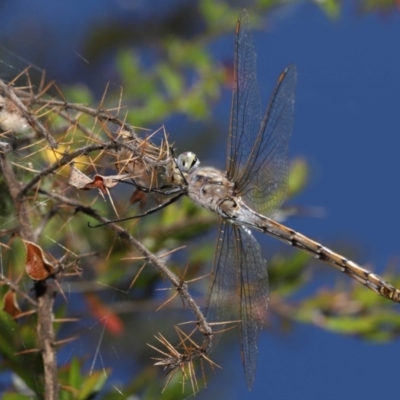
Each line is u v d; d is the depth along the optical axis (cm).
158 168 172
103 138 174
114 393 173
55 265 171
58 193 172
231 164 175
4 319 172
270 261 180
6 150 171
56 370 171
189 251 178
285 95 175
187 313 181
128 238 171
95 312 177
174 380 173
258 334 174
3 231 172
